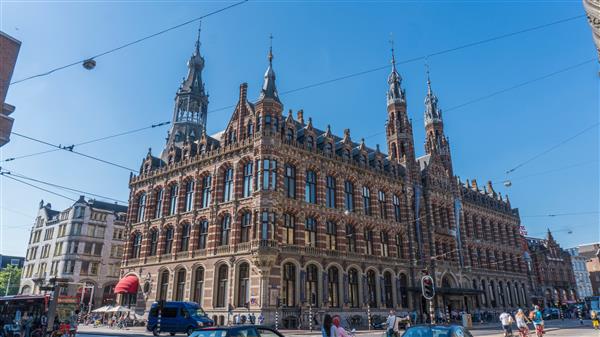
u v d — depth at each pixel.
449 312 51.88
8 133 12.62
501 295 64.38
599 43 13.52
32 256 81.38
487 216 68.12
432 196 55.72
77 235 73.25
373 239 46.62
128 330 37.09
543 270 81.31
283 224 39.00
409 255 49.84
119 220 78.94
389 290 46.53
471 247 61.25
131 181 53.22
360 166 47.91
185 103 58.25
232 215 39.88
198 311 31.98
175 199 47.22
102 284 73.38
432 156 58.97
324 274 40.03
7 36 13.23
